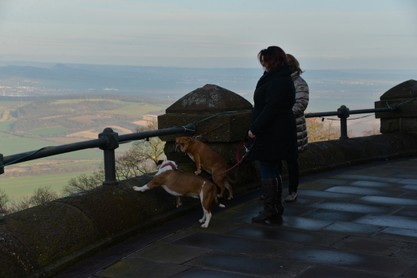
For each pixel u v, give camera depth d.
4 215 3.87
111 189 4.82
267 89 4.89
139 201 4.94
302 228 4.85
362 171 8.19
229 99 6.23
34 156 4.01
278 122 4.98
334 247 4.26
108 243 4.34
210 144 6.11
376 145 9.55
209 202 4.93
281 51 4.96
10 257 3.41
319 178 7.53
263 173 5.11
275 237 4.56
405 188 6.77
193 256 4.07
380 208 5.65
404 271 3.68
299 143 6.05
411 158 9.87
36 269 3.58
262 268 3.78
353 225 4.95
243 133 6.13
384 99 10.74
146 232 4.80
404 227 4.87
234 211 5.53
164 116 6.29
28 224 3.81
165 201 5.25
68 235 3.99
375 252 4.12
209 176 5.97
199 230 4.82
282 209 5.31
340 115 9.20
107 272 3.77
